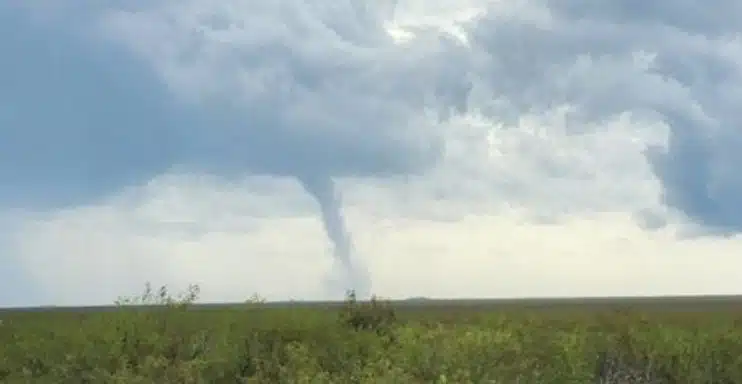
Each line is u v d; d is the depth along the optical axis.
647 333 19.08
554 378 16.84
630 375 17.78
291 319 18.05
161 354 16.55
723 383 18.00
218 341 16.91
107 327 17.45
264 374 16.33
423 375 16.16
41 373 16.59
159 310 18.28
